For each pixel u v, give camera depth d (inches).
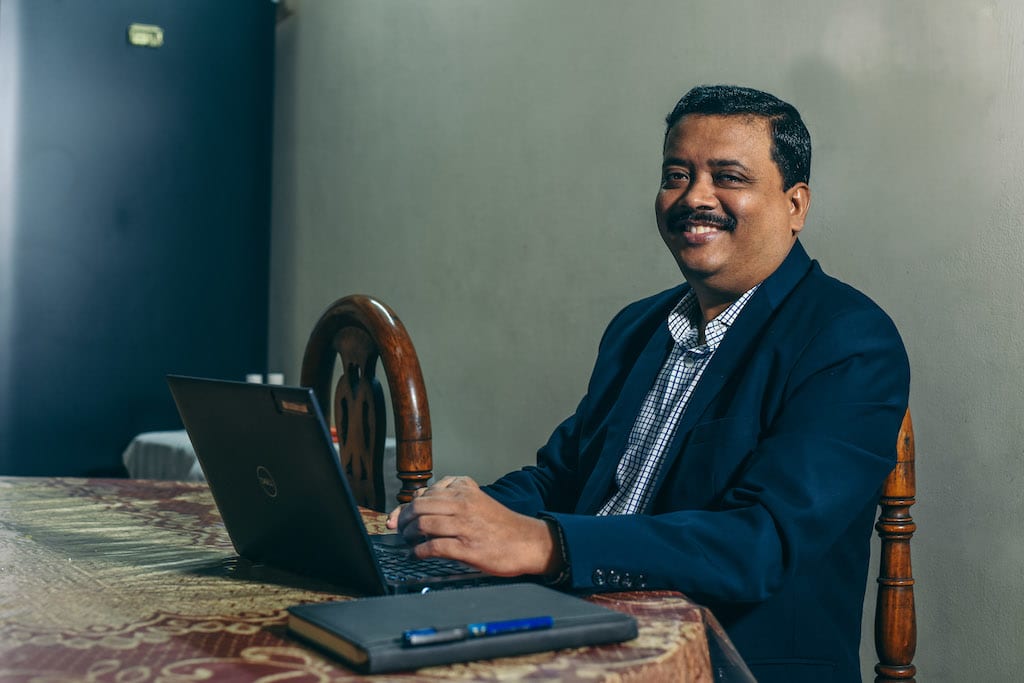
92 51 206.4
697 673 42.0
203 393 53.2
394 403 79.2
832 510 56.7
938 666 105.3
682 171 71.2
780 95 122.9
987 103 102.7
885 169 111.4
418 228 188.7
